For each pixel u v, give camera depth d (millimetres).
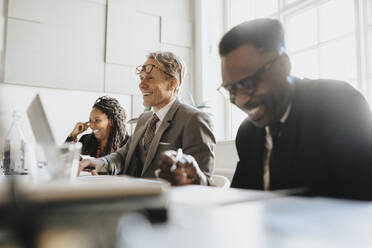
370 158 709
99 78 3178
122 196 402
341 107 781
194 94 3750
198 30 3734
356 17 2168
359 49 2141
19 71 2809
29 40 2883
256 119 846
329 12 2465
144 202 374
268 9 3176
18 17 2844
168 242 277
